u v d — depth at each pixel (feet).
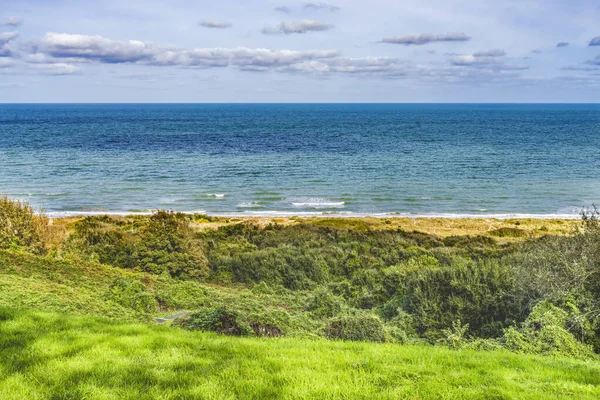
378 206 158.10
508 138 398.62
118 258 73.77
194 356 23.76
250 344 26.73
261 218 133.90
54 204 155.12
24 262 58.75
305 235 94.38
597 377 23.73
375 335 37.96
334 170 225.76
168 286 59.93
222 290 63.77
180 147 319.27
